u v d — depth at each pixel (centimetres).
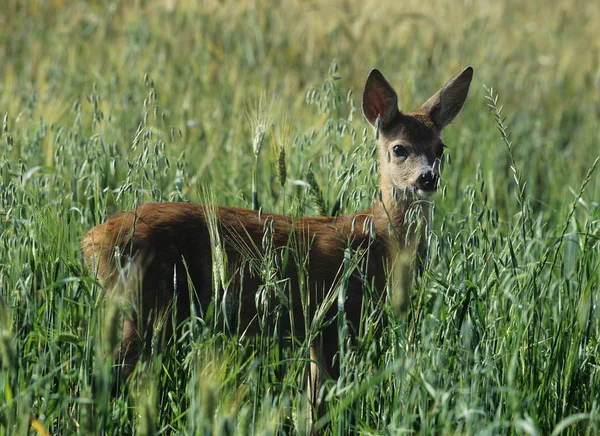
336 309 1076
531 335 931
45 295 912
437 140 1223
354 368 864
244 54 2350
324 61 2414
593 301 1016
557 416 912
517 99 2433
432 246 952
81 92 1898
